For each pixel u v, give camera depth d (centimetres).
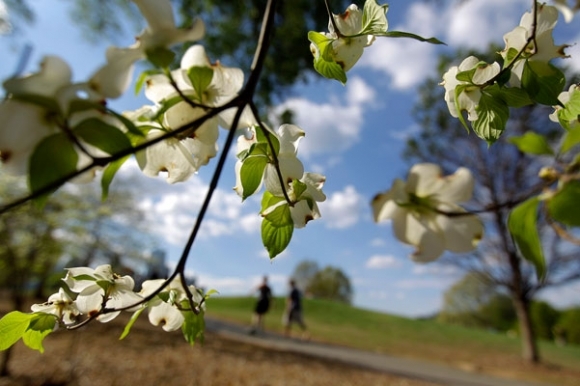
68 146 18
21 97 17
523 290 488
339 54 34
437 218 23
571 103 28
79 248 239
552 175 20
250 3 226
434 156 457
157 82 25
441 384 301
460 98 28
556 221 20
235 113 28
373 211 24
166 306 36
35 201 17
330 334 588
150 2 20
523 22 28
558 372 438
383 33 32
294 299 502
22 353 216
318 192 32
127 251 289
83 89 19
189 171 29
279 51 221
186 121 26
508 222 20
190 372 226
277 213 30
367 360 382
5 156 18
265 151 30
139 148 19
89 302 35
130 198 290
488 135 27
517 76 27
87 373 194
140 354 252
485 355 536
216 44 236
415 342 613
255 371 249
